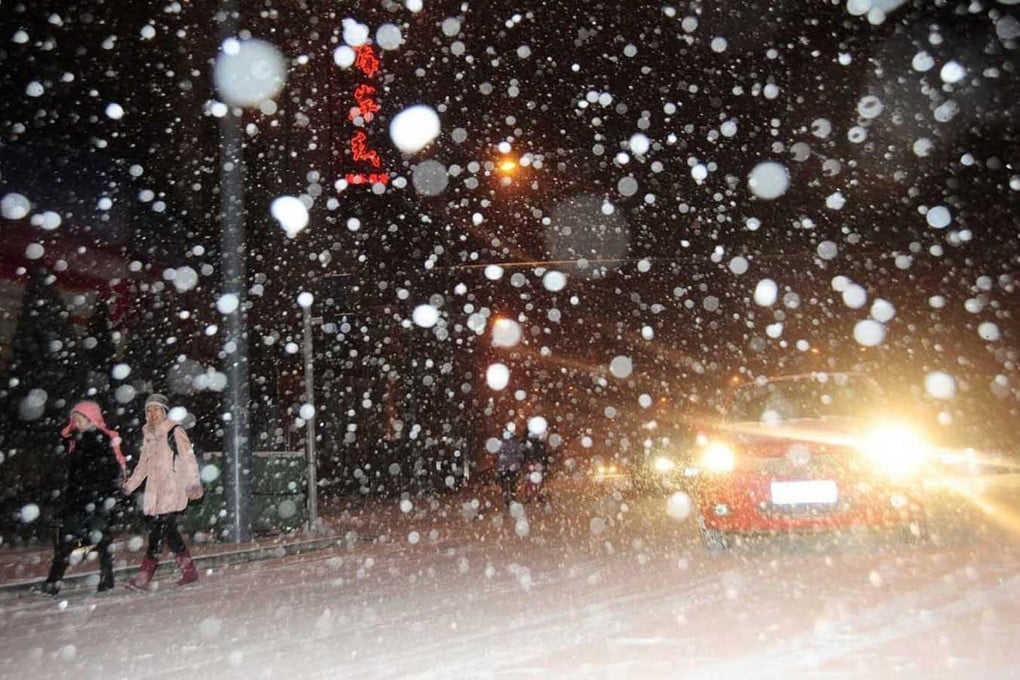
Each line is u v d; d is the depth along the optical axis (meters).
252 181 21.75
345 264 25.64
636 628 5.26
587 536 11.50
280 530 13.33
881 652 4.38
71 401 14.38
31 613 7.29
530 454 19.69
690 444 9.32
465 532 13.48
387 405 30.75
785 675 4.06
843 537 8.43
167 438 8.55
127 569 9.14
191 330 18.23
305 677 4.52
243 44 18.67
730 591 6.34
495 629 5.50
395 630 5.66
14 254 14.28
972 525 9.34
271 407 21.84
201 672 4.77
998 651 4.30
